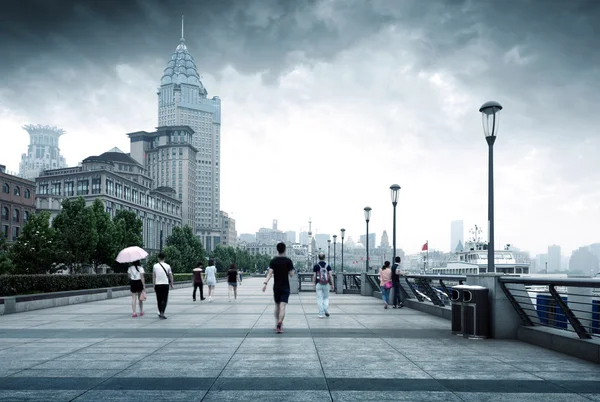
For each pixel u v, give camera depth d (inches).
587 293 401.4
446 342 381.7
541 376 266.1
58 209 3831.2
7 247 1656.0
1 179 2903.5
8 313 634.2
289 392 231.9
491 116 430.6
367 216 1139.9
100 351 341.4
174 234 3159.5
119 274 1130.7
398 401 217.0
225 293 1192.8
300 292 1151.0
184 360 308.7
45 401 217.5
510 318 400.5
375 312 645.9
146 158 7755.9
